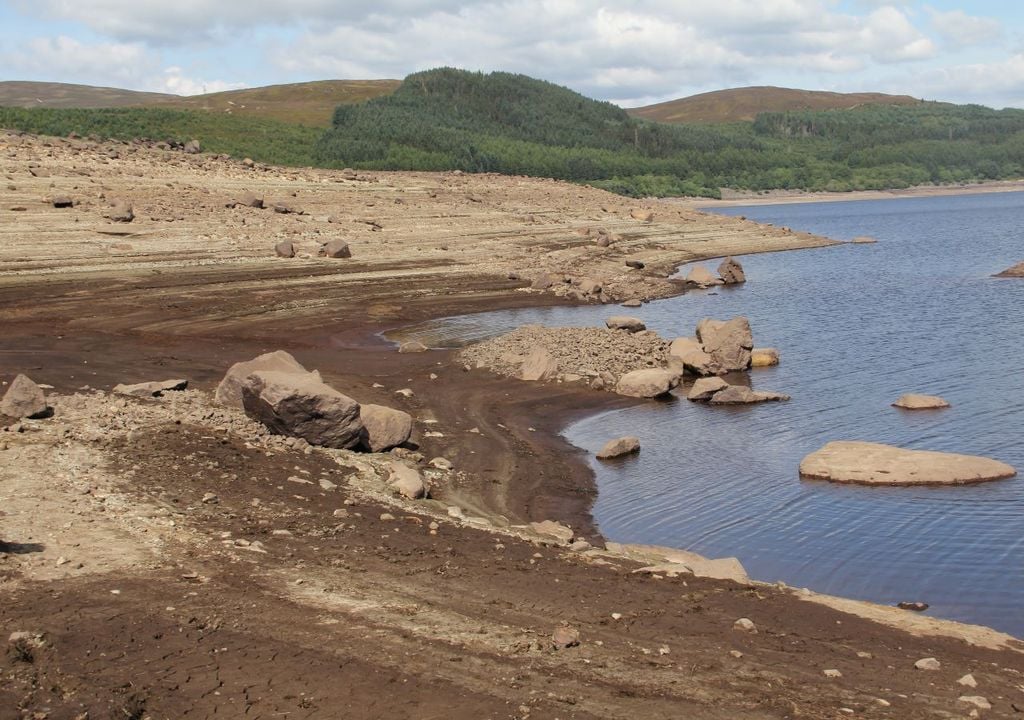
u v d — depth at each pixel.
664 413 27.27
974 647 12.02
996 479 20.47
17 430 18.81
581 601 12.59
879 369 32.69
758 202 179.62
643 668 10.40
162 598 11.50
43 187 54.31
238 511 15.52
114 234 48.94
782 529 18.00
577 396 28.80
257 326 37.56
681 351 33.59
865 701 9.84
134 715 8.77
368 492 17.94
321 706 9.16
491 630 11.27
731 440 24.38
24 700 8.79
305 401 20.27
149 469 17.12
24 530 13.63
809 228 112.38
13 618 10.55
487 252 58.81
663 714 9.28
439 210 69.81
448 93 155.38
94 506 14.91
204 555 13.20
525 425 25.45
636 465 22.31
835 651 11.40
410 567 13.53
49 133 81.81
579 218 77.12
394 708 9.18
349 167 101.44
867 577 15.67
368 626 11.12
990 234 93.19
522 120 159.25
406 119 129.12
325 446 20.58
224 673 9.70
